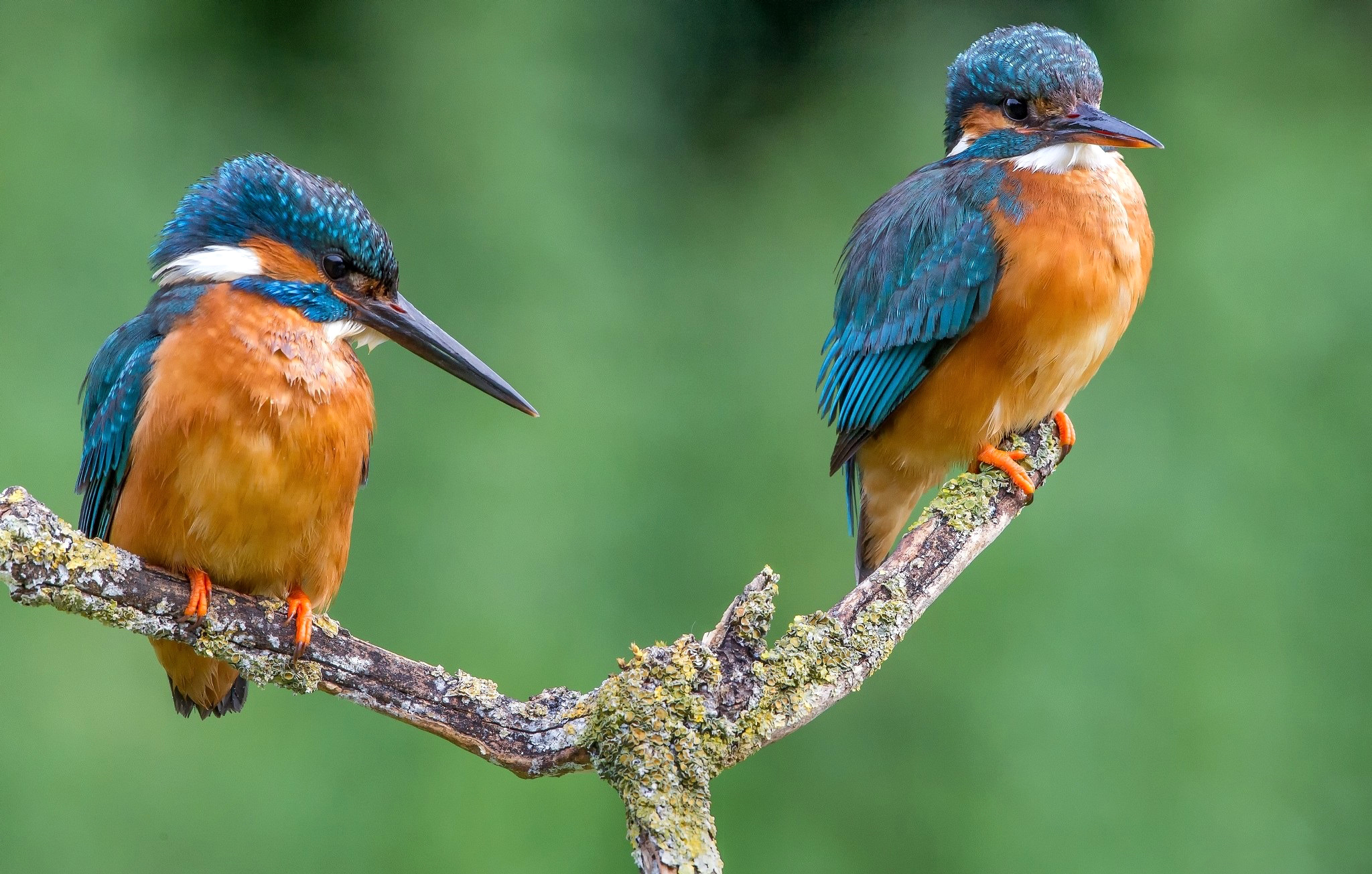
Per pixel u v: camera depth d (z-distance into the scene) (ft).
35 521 16.87
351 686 18.19
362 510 35.63
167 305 19.66
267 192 20.29
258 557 19.15
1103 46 46.19
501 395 21.53
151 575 17.79
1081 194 22.02
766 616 17.07
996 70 23.45
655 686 16.62
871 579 18.48
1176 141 42.93
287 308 19.88
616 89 42.47
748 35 52.95
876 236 24.34
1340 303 38.81
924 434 23.21
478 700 17.99
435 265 38.34
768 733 16.65
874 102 47.57
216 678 20.67
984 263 22.12
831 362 25.46
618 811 33.60
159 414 18.65
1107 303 21.88
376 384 36.86
